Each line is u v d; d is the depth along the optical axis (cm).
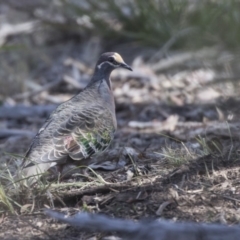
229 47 1764
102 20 2009
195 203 891
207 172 963
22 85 1853
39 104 1761
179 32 1841
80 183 970
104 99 1120
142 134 1351
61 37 2081
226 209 877
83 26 2048
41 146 1001
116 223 739
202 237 722
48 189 941
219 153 1047
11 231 860
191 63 1772
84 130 1042
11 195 936
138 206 890
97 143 1052
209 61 1733
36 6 2114
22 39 2075
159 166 1032
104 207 902
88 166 1045
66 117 1052
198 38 1817
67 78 1869
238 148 1067
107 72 1152
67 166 1055
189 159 1024
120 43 2003
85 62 1956
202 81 1691
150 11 1939
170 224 730
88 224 754
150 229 725
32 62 2000
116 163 1087
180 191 923
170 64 1798
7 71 1897
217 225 761
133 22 1970
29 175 952
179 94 1653
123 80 1789
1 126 1581
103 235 829
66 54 2006
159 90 1709
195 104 1554
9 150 1352
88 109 1076
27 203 927
